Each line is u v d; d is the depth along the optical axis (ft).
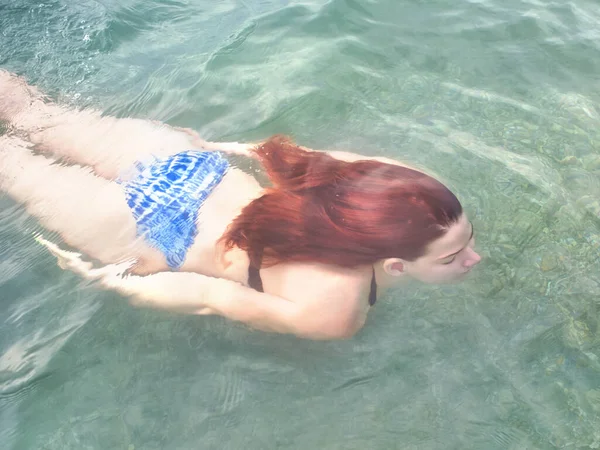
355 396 3.97
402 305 4.42
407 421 3.83
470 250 4.08
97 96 5.86
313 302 3.95
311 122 5.83
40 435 3.80
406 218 3.74
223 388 4.04
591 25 7.17
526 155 5.54
